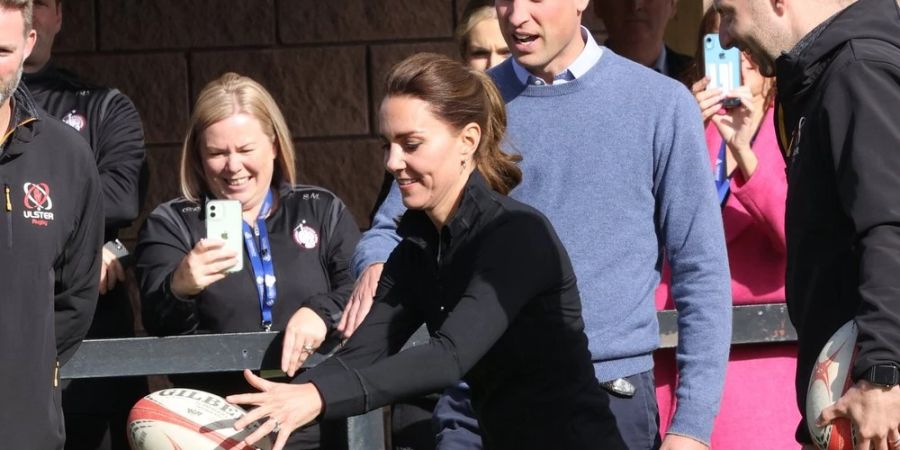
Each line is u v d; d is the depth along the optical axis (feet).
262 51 41.75
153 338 25.54
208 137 27.61
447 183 19.75
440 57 19.92
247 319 27.25
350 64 41.75
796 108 20.45
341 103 41.81
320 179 41.78
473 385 20.57
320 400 17.92
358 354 20.42
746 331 25.98
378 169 41.81
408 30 41.83
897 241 18.43
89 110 30.42
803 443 20.79
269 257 27.61
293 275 27.61
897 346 18.06
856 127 18.86
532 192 23.52
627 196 23.35
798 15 20.56
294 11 41.73
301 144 41.78
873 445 18.58
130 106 30.96
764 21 20.72
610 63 23.89
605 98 23.58
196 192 28.07
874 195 18.56
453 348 18.47
